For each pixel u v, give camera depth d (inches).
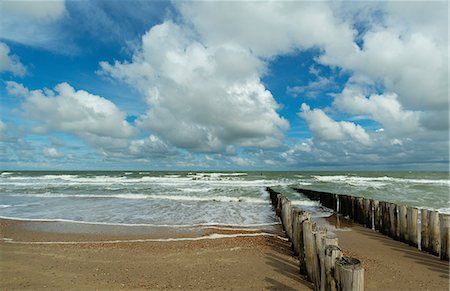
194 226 474.3
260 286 232.8
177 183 1342.3
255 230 443.8
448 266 283.7
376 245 364.2
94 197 848.3
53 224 492.1
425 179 1658.5
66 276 254.5
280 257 305.7
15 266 280.2
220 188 1081.4
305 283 237.9
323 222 518.9
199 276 254.1
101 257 308.7
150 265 282.7
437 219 319.0
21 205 708.0
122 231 440.8
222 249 336.2
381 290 229.5
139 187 1142.3
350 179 1644.9
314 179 1633.9
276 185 1216.2
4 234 425.4
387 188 1053.8
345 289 146.4
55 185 1256.8
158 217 555.5
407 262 295.7
